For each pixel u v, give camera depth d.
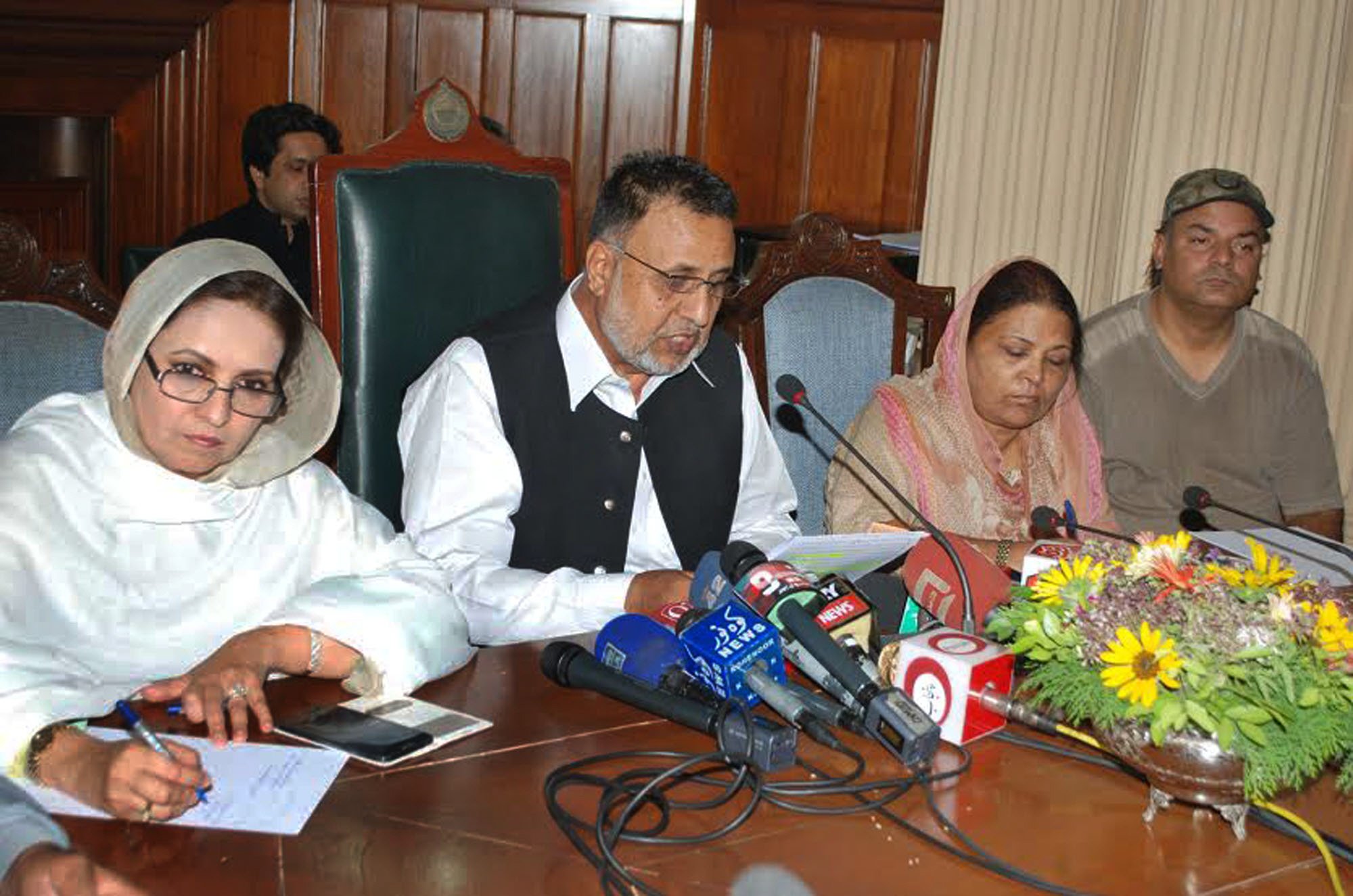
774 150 5.54
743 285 2.49
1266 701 1.41
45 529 1.82
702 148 5.50
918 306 3.24
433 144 2.76
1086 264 4.04
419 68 5.32
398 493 2.70
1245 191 3.21
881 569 2.24
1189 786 1.49
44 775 1.45
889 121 5.53
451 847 1.38
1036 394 2.66
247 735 1.59
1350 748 1.50
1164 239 3.32
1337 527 3.44
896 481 2.74
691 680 1.73
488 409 2.46
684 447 2.62
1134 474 3.37
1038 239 4.02
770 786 1.55
